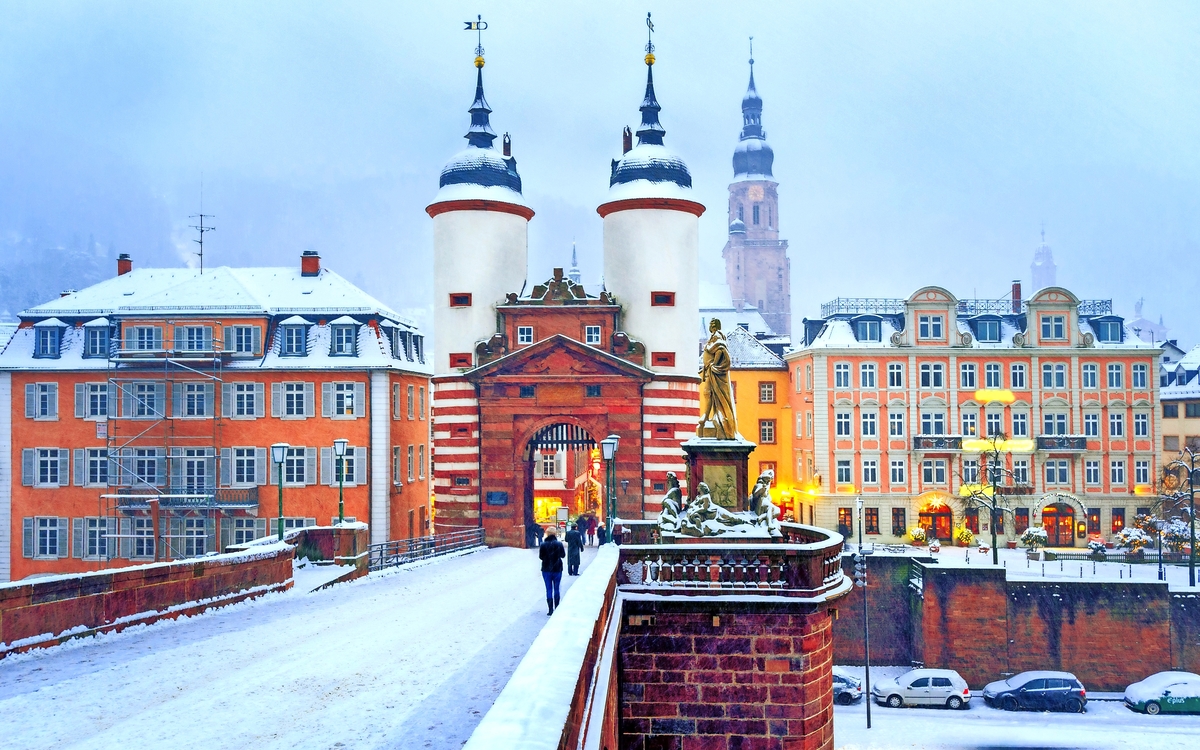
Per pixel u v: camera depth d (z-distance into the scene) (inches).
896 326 2390.5
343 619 769.6
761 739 680.4
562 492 2827.3
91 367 1910.7
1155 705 1557.6
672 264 1801.2
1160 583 1673.2
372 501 1887.3
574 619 379.9
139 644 645.3
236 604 843.4
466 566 1289.4
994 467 2014.0
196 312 1931.6
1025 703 1583.4
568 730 249.9
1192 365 2664.9
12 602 577.9
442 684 521.7
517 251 1860.2
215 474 1895.9
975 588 1701.5
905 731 1462.8
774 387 2635.3
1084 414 2324.1
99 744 405.1
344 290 2057.1
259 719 446.9
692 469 892.0
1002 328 2386.8
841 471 2316.7
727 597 685.9
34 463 1910.7
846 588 730.2
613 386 1736.0
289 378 1910.7
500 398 1749.5
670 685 685.9
